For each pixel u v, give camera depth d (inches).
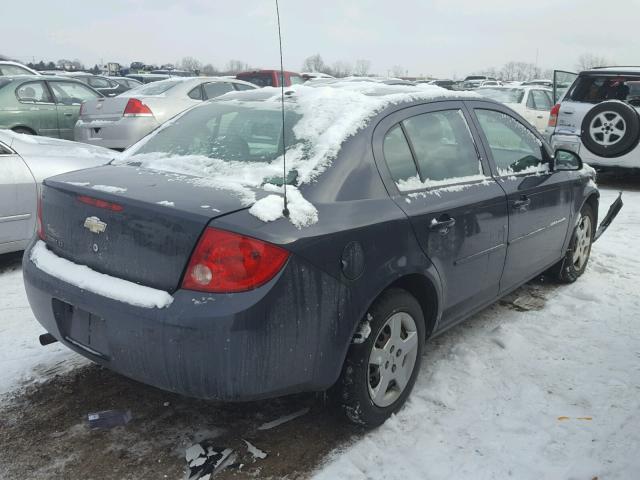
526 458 102.3
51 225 107.5
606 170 340.5
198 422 111.0
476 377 128.8
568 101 351.3
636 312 166.9
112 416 110.2
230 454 101.3
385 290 106.9
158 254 89.7
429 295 118.5
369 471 98.3
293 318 89.0
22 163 186.1
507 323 158.1
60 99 388.2
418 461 100.9
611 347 144.6
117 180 104.4
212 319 84.0
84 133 340.5
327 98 118.2
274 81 537.3
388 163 110.3
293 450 103.2
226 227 85.7
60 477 95.3
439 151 124.7
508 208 137.5
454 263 121.2
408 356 114.4
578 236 185.9
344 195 99.9
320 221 93.5
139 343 89.3
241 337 84.7
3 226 181.6
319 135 107.3
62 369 128.5
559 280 187.9
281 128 113.2
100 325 96.0
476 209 125.4
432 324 121.8
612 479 97.3
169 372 88.3
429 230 112.3
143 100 332.8
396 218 104.9
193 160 113.6
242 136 116.0
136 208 92.1
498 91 528.7
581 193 179.6
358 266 97.7
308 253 90.0
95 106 339.6
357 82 143.9
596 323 158.9
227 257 85.1
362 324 102.0
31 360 131.8
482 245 129.6
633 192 349.7
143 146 128.9
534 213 150.6
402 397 114.3
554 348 143.6
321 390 98.7
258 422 111.3
